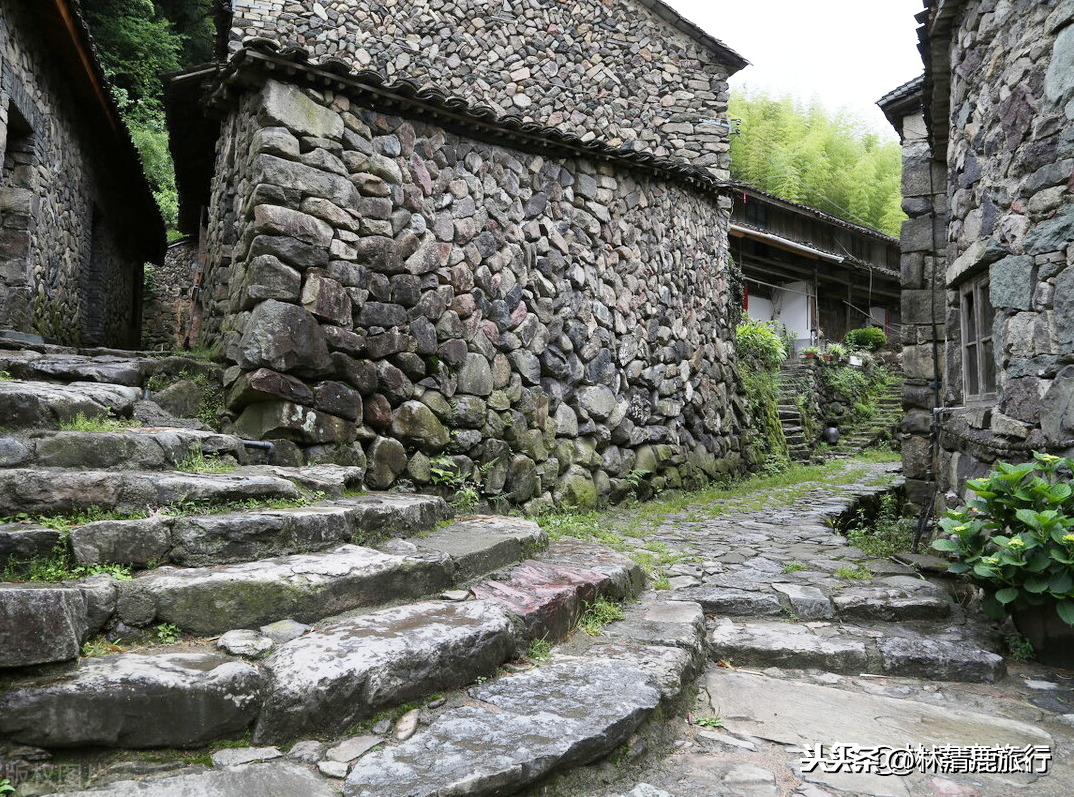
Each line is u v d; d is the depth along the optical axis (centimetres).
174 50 1620
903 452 667
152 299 1337
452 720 197
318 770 173
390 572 247
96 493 240
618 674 232
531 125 521
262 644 202
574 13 805
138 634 202
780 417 1136
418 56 735
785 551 448
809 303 1600
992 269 351
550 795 182
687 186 724
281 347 386
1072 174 303
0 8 483
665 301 688
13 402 283
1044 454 308
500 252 524
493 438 509
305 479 322
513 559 317
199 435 330
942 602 333
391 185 454
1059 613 269
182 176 769
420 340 464
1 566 206
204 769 169
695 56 855
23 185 559
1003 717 246
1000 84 354
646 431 652
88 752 168
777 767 205
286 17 687
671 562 409
